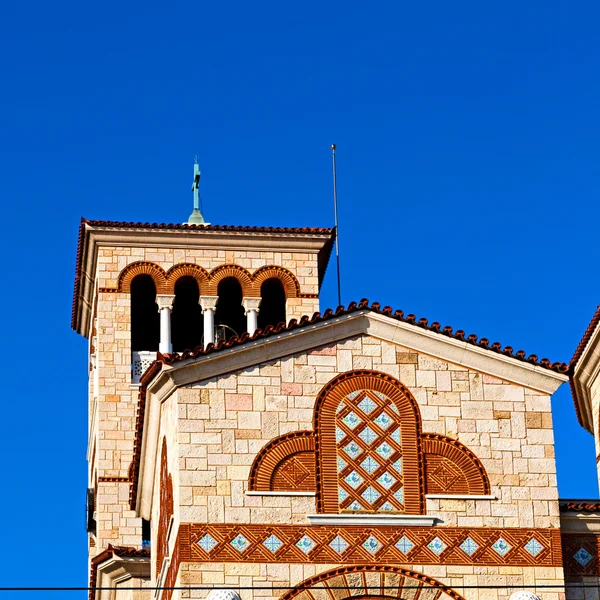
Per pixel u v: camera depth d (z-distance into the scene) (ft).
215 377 192.85
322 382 194.18
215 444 190.08
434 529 189.78
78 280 302.86
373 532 188.55
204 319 288.30
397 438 193.06
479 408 195.21
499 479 192.75
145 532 278.26
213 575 184.55
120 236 291.79
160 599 203.72
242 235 294.05
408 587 186.91
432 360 196.65
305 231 296.10
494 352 196.75
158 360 195.62
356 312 196.95
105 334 287.28
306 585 185.47
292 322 195.62
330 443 191.83
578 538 194.70
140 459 212.84
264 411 192.24
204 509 187.11
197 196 309.42
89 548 292.20
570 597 192.34
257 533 186.91
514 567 189.26
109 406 284.00
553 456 194.18
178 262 291.99
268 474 189.47
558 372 196.85
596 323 208.95
